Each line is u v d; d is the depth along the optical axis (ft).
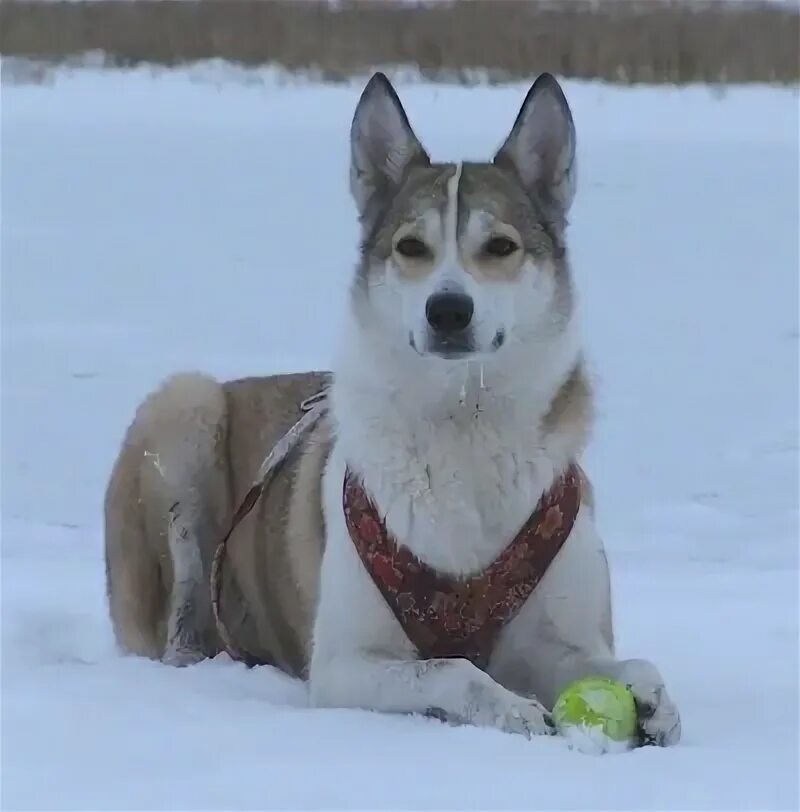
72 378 58.49
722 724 25.41
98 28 169.17
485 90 146.82
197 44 165.78
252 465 33.14
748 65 155.63
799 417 55.21
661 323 69.21
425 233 27.43
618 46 157.69
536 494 26.58
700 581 38.29
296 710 25.80
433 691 25.12
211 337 65.10
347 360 27.50
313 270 79.71
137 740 23.20
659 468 49.08
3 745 23.00
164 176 108.47
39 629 33.68
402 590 26.61
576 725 23.39
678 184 106.22
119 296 73.36
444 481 26.35
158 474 33.22
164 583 33.42
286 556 30.63
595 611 27.27
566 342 27.37
